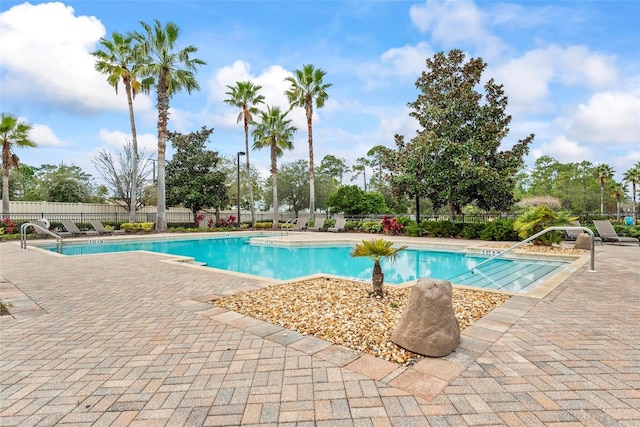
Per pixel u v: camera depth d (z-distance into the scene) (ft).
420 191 47.70
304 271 28.50
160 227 58.85
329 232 63.16
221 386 7.39
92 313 12.96
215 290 16.72
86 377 7.85
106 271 22.39
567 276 19.17
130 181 74.18
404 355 8.90
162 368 8.29
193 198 71.56
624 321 11.46
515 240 39.96
